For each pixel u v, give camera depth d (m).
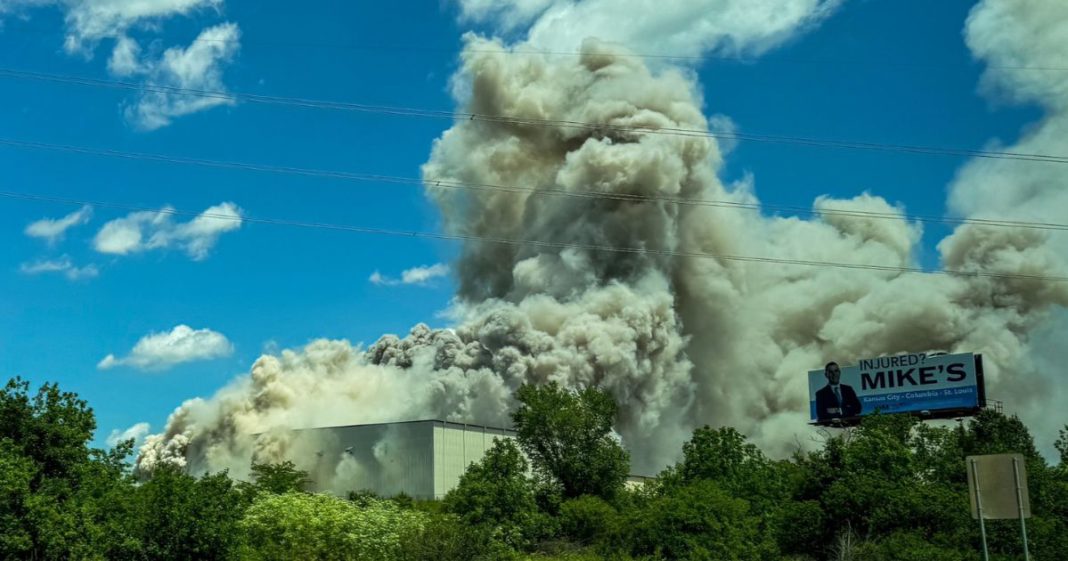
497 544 51.81
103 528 36.56
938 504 47.59
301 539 46.50
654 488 70.75
